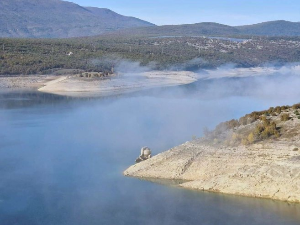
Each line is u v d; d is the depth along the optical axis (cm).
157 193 5141
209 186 5159
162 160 5816
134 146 7306
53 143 7706
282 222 4394
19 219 4684
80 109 11406
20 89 16288
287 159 5134
